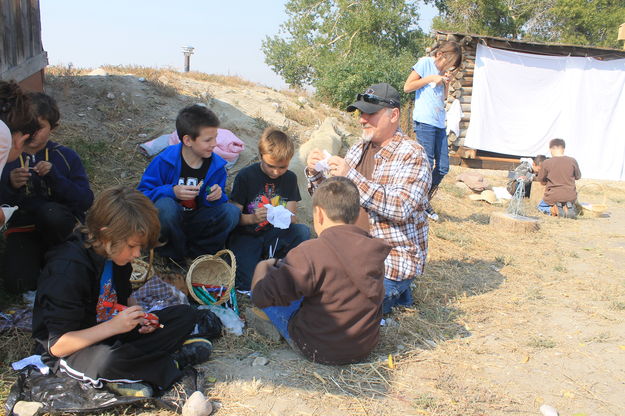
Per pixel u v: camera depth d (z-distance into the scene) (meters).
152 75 8.20
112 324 2.59
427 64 6.31
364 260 3.05
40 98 3.28
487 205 8.52
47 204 3.42
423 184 3.77
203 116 3.84
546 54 12.41
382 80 12.88
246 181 4.32
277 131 4.13
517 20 28.11
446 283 4.77
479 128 12.34
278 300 3.01
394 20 24.09
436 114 6.36
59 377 2.63
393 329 3.77
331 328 3.13
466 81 12.30
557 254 6.11
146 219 2.52
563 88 12.45
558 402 3.05
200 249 4.15
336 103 12.19
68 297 2.53
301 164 6.37
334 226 3.14
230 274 3.76
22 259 3.41
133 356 2.61
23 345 3.03
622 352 3.72
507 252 6.03
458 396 3.02
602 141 12.77
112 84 7.01
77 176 3.74
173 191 3.87
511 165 12.66
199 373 2.96
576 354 3.65
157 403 2.65
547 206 8.55
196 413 2.58
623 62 12.51
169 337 2.89
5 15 5.20
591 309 4.48
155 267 3.96
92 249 2.63
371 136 3.92
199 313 3.36
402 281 3.87
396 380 3.16
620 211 9.27
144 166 5.56
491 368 3.38
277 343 3.46
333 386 3.03
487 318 4.14
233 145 5.91
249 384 2.96
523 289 4.84
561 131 12.67
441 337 3.73
